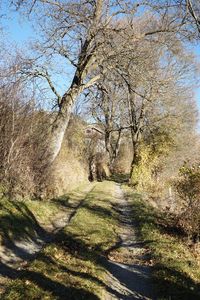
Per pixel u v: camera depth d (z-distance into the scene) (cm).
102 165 4831
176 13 2270
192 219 1594
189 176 1686
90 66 2295
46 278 914
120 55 2278
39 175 1945
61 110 2236
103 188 3216
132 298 921
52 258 1070
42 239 1342
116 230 1622
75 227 1506
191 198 1673
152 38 2466
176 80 3850
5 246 1143
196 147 4538
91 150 4094
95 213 1884
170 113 4059
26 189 1736
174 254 1266
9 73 1616
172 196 2511
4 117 1597
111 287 965
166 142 3925
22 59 1827
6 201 1496
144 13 2511
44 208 1712
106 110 4675
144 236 1499
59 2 2119
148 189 3638
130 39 2231
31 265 989
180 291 958
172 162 4138
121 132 6275
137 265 1169
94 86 2664
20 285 852
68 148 3278
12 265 1020
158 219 1878
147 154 3825
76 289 884
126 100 4341
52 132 2186
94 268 1051
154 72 2667
